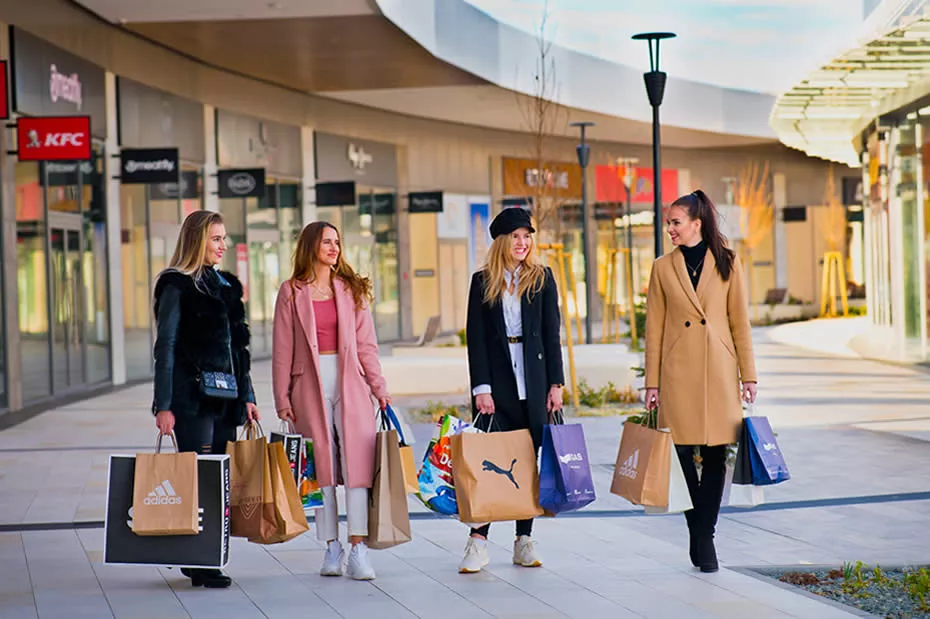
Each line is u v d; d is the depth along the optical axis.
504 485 9.91
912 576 9.45
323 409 10.18
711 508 10.08
